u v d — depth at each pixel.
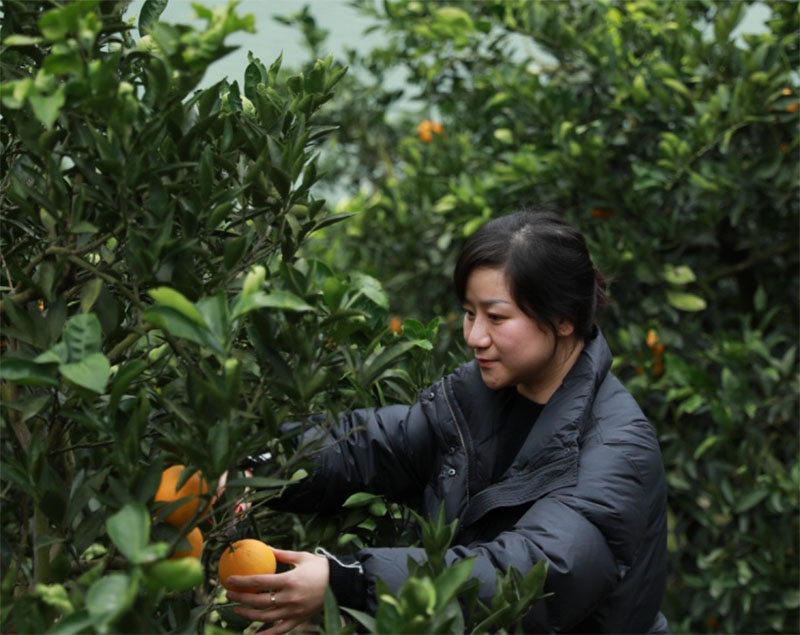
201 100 1.39
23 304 1.43
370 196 5.11
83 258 1.46
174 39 1.23
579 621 1.59
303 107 1.63
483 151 4.11
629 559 1.64
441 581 1.22
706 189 3.40
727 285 3.98
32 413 1.34
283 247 1.56
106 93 1.21
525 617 1.53
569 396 1.72
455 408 1.82
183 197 1.40
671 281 3.54
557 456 1.68
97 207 1.38
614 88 3.73
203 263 1.54
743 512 3.44
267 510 1.92
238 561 1.52
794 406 3.47
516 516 1.71
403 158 4.66
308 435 1.76
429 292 4.23
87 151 1.32
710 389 3.35
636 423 1.72
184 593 1.71
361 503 1.81
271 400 1.54
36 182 1.42
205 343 1.22
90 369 1.17
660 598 1.74
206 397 1.30
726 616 3.51
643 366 3.49
